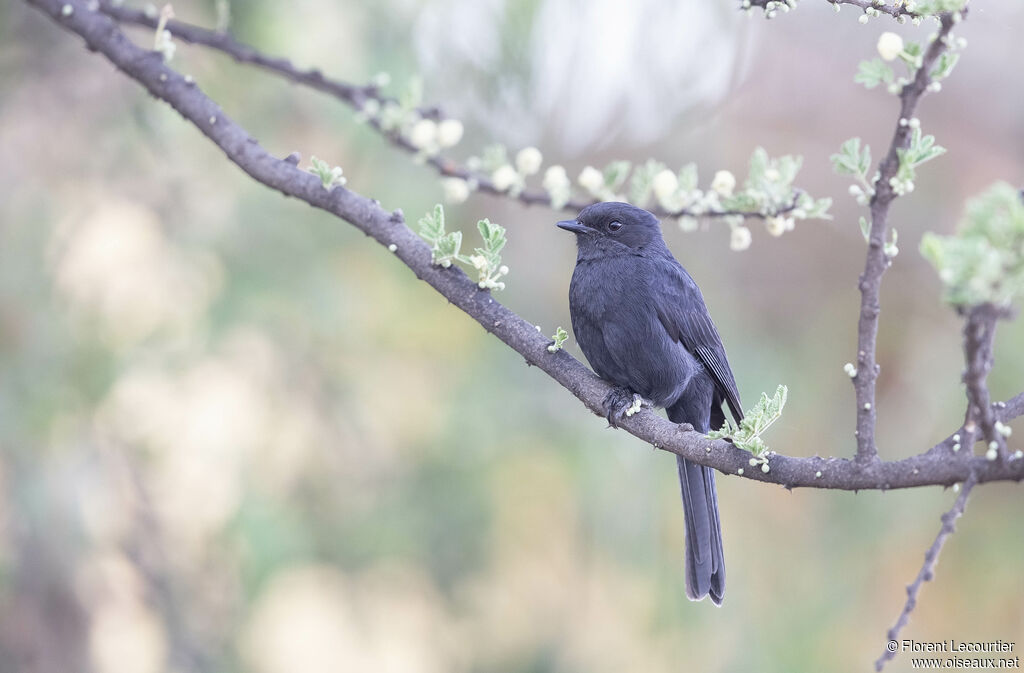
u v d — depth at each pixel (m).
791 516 14.92
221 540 12.20
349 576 12.75
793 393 15.30
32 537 11.28
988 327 4.28
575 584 13.78
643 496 13.34
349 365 12.95
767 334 15.99
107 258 11.97
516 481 13.84
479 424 13.42
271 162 6.91
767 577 14.41
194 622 11.95
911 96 4.84
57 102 11.57
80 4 7.42
